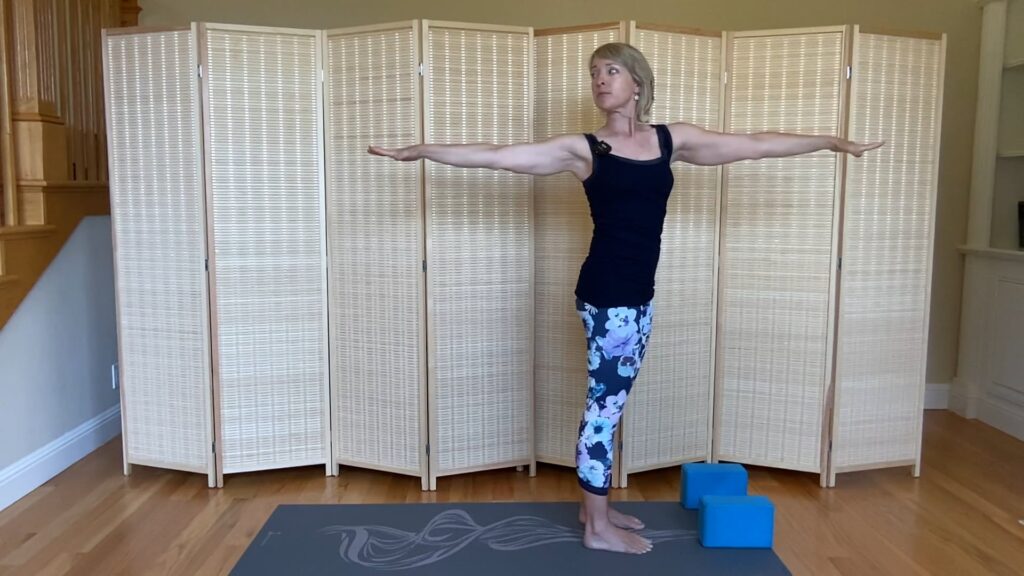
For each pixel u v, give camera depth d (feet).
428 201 8.94
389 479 9.82
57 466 9.84
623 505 8.70
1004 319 11.70
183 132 8.97
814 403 9.50
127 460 9.84
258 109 9.05
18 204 9.23
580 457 7.43
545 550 7.51
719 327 9.89
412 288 9.10
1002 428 11.77
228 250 9.12
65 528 8.20
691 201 9.50
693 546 7.63
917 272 9.73
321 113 9.34
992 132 11.86
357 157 9.22
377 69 8.97
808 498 9.23
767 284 9.58
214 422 9.31
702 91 9.39
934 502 9.10
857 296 9.41
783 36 9.20
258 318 9.34
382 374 9.45
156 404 9.59
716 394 10.02
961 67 12.16
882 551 7.77
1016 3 11.60
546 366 9.81
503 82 9.20
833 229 9.20
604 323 7.09
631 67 6.95
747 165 9.50
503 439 9.76
